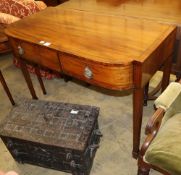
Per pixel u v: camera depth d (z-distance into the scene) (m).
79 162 1.36
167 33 1.29
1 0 2.13
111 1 1.88
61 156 1.37
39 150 1.41
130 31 1.36
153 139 1.09
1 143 1.78
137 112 1.30
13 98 2.24
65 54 1.28
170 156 0.97
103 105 2.02
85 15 1.65
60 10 1.79
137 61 1.10
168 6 1.66
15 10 2.09
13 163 1.63
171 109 1.19
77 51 1.24
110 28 1.42
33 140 1.34
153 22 1.43
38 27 1.56
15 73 2.62
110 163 1.55
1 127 1.45
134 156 1.54
